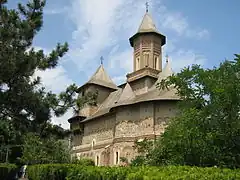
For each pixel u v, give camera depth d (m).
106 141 44.84
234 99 11.85
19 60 13.41
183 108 13.70
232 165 11.69
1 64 12.90
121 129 39.53
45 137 16.31
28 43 14.43
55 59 15.20
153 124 36.41
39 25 14.82
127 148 37.91
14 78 13.63
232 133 11.95
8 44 13.44
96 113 51.16
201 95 13.08
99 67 59.16
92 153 47.84
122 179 9.89
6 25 13.61
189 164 12.22
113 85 57.56
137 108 39.12
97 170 12.63
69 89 15.78
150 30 46.53
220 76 12.72
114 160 39.06
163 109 36.59
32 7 15.21
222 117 12.18
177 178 7.08
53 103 14.93
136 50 47.34
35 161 42.19
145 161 14.80
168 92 36.88
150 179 7.58
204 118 12.31
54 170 20.86
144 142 17.27
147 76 43.34
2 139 15.24
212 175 7.00
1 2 14.23
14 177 36.09
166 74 41.50
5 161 51.81
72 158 46.72
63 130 16.73
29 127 14.23
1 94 13.16
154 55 46.03
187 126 12.45
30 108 13.89
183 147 12.42
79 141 53.38
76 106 16.03
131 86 46.00
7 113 14.12
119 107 40.81
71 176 16.00
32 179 28.44
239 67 12.38
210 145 12.04
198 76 13.20
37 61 14.24
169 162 12.80
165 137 13.58
